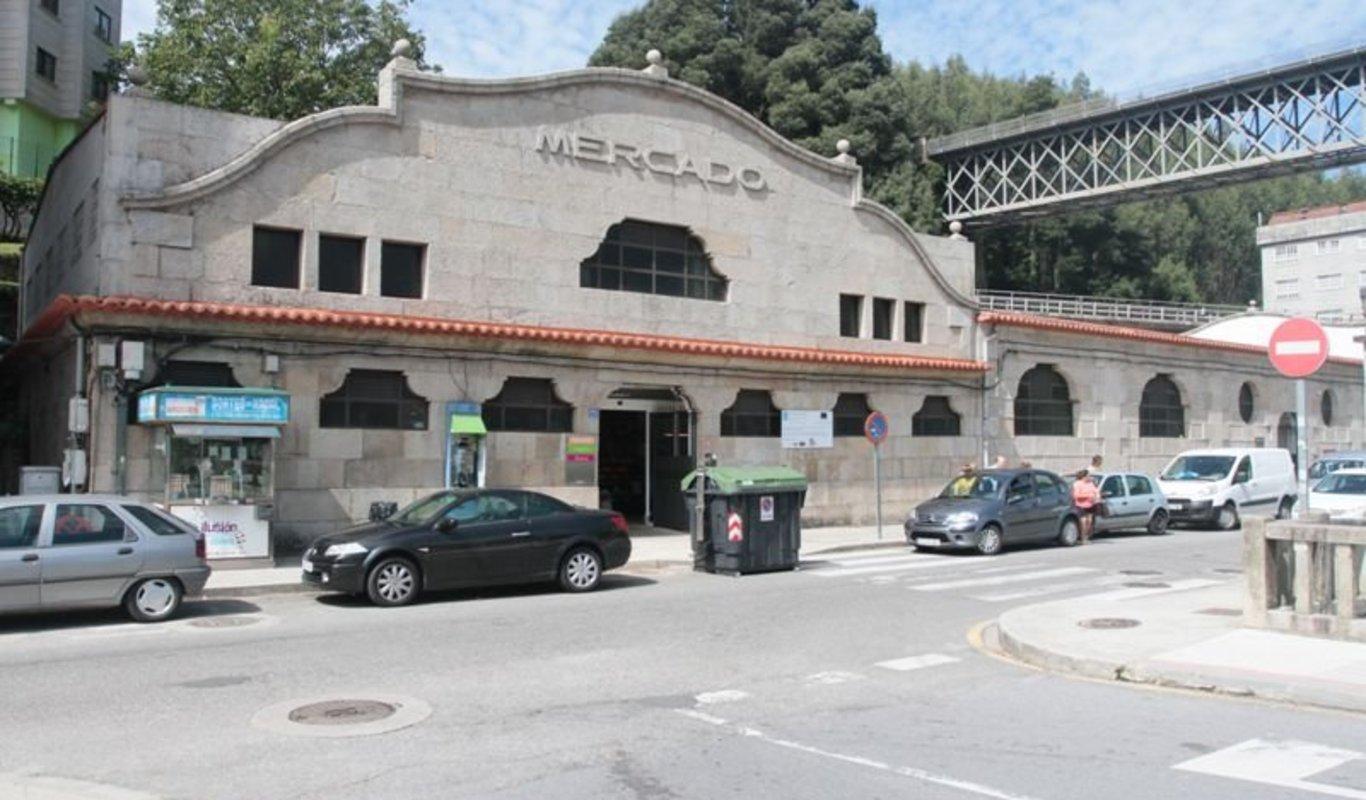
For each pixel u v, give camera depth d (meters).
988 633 11.41
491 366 19.42
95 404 15.71
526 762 6.38
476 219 19.80
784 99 56.97
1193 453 28.02
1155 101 64.81
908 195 57.38
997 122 81.25
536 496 14.97
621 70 21.84
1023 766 6.28
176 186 16.95
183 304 16.17
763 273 24.02
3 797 5.52
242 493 15.95
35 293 25.98
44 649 10.34
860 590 14.93
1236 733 7.06
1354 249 90.19
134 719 7.45
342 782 5.97
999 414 28.22
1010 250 80.62
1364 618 9.89
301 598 14.10
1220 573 16.70
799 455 24.30
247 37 38.00
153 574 12.07
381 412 18.42
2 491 23.83
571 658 9.84
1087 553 20.19
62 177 21.72
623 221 22.06
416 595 13.67
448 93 19.61
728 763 6.37
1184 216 102.50
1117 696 8.29
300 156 18.02
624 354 21.00
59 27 51.91
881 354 26.02
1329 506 20.92
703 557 17.56
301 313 17.05
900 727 7.29
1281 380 37.38
